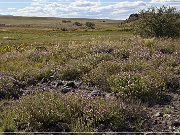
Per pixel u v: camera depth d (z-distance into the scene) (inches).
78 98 360.5
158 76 443.8
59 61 600.4
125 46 711.7
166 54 624.7
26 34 3890.3
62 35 3567.9
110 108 327.6
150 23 1128.8
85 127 298.8
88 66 526.0
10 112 333.1
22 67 558.3
